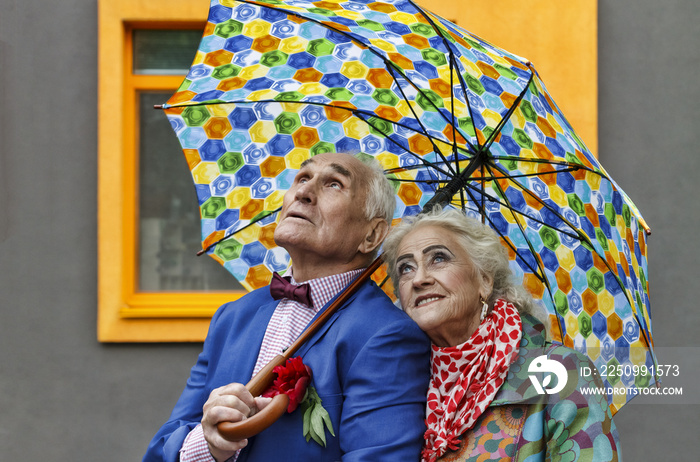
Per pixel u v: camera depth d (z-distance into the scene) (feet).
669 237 18.81
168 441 7.68
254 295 8.75
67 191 19.15
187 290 20.01
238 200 10.53
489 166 9.61
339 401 7.45
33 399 18.84
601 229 9.27
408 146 10.42
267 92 10.08
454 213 8.25
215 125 10.57
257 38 10.11
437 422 7.47
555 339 9.48
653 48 19.02
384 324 7.79
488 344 7.56
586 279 9.41
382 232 8.60
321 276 8.30
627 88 19.02
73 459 18.72
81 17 19.27
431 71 9.36
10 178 19.10
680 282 18.76
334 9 9.20
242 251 10.44
